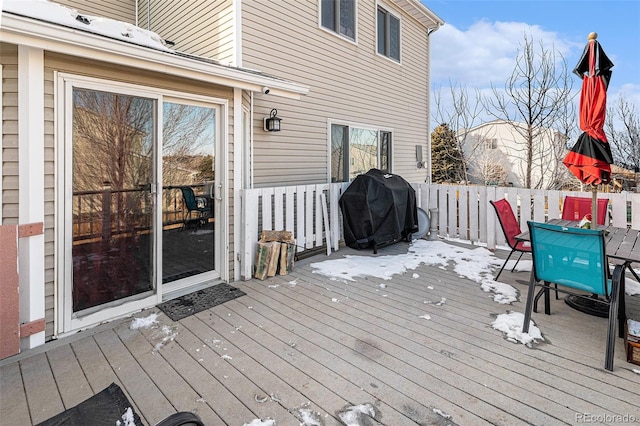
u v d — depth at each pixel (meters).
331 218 5.30
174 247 3.59
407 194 5.62
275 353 2.42
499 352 2.41
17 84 2.41
